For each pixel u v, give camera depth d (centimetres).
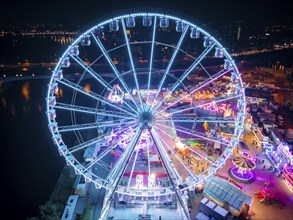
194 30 3728
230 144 3909
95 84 12738
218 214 4475
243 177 5512
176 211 4412
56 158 7088
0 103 10619
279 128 7569
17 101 10762
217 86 10056
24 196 5806
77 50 3659
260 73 13025
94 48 17162
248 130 7212
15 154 7325
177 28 3750
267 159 6116
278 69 13800
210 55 17288
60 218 4906
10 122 9088
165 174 5097
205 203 4669
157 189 3984
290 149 6344
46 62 16238
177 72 13862
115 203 4541
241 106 3881
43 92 11512
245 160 5553
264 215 4700
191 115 7556
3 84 12356
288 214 4731
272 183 5447
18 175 6475
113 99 6831
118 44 17900
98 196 5338
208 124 7300
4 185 6141
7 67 15038
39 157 7175
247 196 4606
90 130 8219
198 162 5909
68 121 8919
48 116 3559
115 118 7025
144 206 4447
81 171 3706
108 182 3972
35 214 5338
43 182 6216
